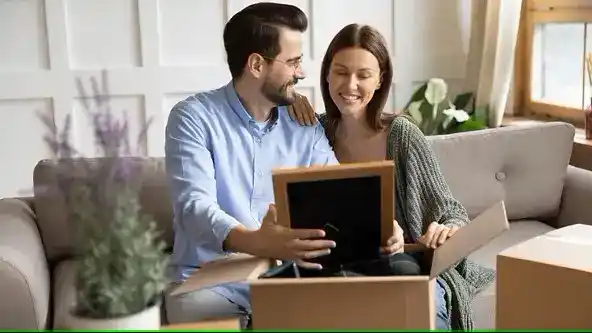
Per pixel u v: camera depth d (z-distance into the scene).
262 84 1.74
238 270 1.29
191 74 3.36
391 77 1.90
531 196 2.48
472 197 2.43
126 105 3.33
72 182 1.22
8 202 2.26
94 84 1.48
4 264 1.65
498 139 2.45
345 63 1.84
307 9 3.45
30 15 3.18
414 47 3.62
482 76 3.38
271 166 1.83
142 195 2.16
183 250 1.76
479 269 1.91
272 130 1.84
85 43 3.25
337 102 1.88
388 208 1.31
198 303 1.62
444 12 3.63
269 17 1.71
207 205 1.58
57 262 2.21
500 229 1.18
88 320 1.11
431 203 1.85
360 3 3.52
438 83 3.24
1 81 3.18
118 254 1.12
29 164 3.26
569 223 2.48
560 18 3.15
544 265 1.40
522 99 3.50
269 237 1.33
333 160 1.90
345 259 1.34
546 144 2.48
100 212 1.14
